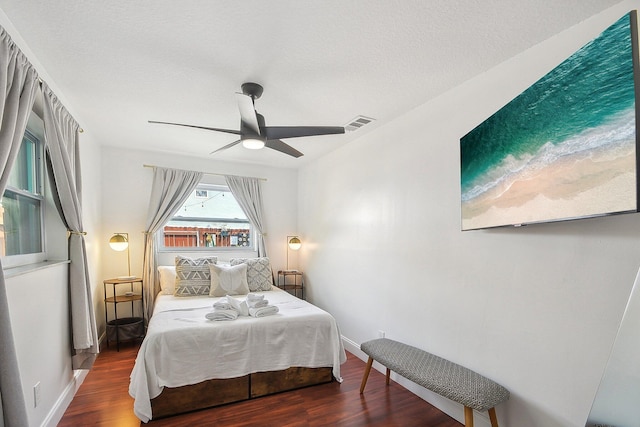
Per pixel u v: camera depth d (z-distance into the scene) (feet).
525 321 5.91
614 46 3.92
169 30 5.52
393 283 9.42
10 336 4.14
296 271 15.65
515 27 5.45
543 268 5.65
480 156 6.47
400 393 8.36
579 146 4.41
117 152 13.02
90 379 8.77
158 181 13.52
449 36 5.70
